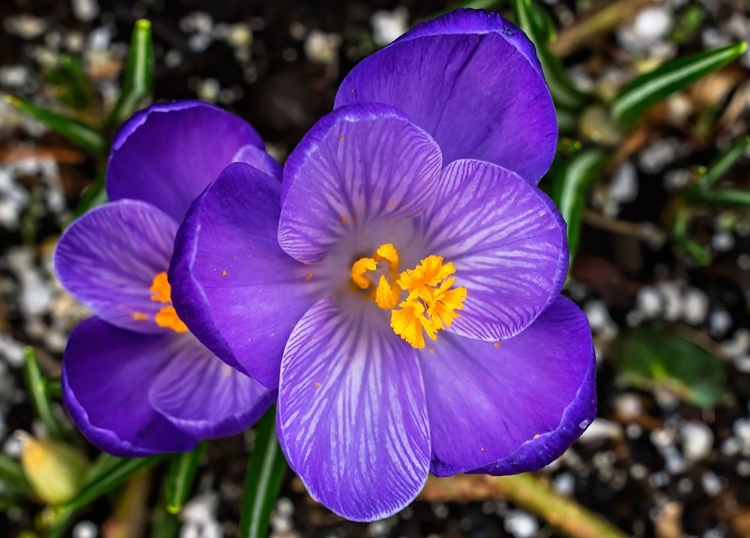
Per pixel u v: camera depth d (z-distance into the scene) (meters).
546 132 0.22
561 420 0.22
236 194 0.21
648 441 0.31
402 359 0.23
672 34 0.31
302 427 0.22
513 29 0.21
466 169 0.22
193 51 0.31
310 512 0.30
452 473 0.23
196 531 0.30
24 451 0.26
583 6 0.31
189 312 0.21
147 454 0.24
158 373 0.24
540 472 0.30
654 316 0.31
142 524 0.29
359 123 0.21
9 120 0.31
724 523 0.31
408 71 0.22
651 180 0.31
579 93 0.26
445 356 0.23
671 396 0.31
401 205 0.22
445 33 0.21
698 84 0.31
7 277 0.31
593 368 0.22
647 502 0.31
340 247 0.23
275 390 0.23
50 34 0.32
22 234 0.31
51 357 0.31
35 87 0.32
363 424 0.23
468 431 0.23
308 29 0.31
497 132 0.22
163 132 0.23
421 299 0.23
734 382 0.31
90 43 0.32
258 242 0.22
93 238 0.23
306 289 0.23
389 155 0.22
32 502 0.29
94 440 0.23
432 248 0.23
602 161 0.27
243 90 0.31
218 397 0.23
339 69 0.31
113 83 0.31
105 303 0.24
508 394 0.23
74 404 0.23
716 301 0.31
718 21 0.32
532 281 0.22
